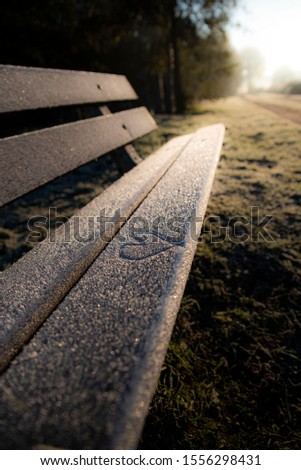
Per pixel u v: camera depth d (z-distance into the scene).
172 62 10.08
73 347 0.30
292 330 0.82
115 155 1.04
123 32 8.80
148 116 1.40
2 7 5.34
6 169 0.53
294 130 3.72
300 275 1.00
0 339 0.31
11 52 5.42
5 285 0.40
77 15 7.80
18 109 0.64
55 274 0.40
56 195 1.85
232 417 0.64
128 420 0.24
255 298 0.94
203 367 0.74
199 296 0.95
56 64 6.38
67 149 0.70
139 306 0.34
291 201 1.52
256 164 2.29
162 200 0.60
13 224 1.51
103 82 1.10
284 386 0.69
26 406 0.26
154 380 0.27
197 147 1.00
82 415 0.25
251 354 0.77
